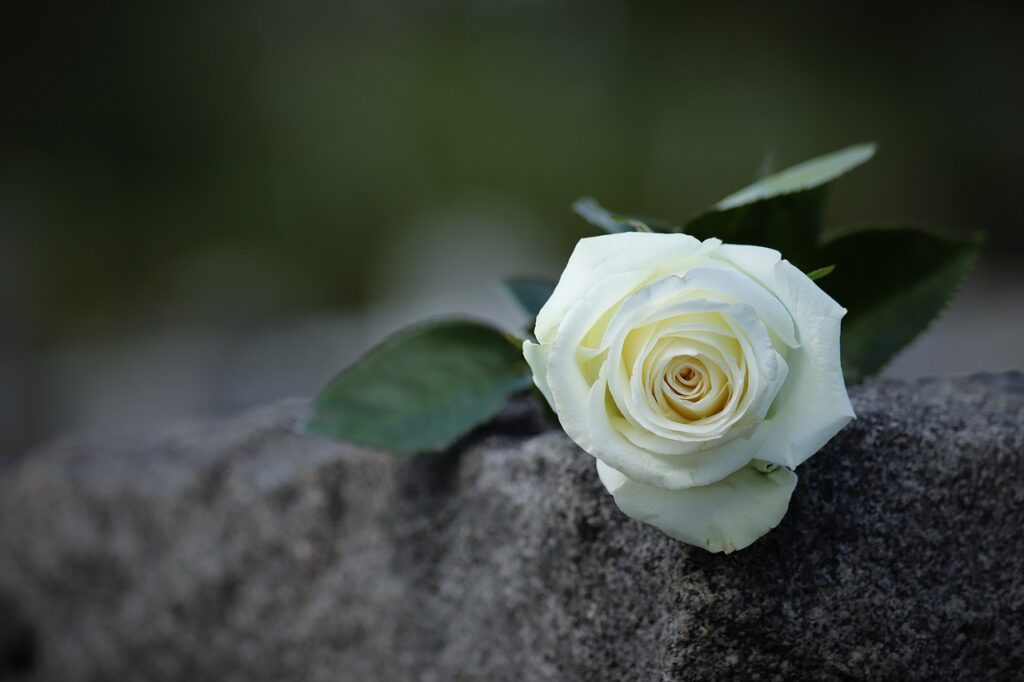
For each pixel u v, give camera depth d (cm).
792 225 54
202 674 68
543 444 54
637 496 44
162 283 334
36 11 347
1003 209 284
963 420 51
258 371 195
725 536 44
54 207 338
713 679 48
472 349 58
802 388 43
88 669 74
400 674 60
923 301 55
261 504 64
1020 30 286
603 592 51
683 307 42
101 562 72
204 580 66
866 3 305
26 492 77
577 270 45
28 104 346
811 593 48
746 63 330
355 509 61
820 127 308
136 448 77
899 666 48
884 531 49
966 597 49
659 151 346
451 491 57
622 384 43
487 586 56
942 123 292
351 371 57
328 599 62
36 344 291
